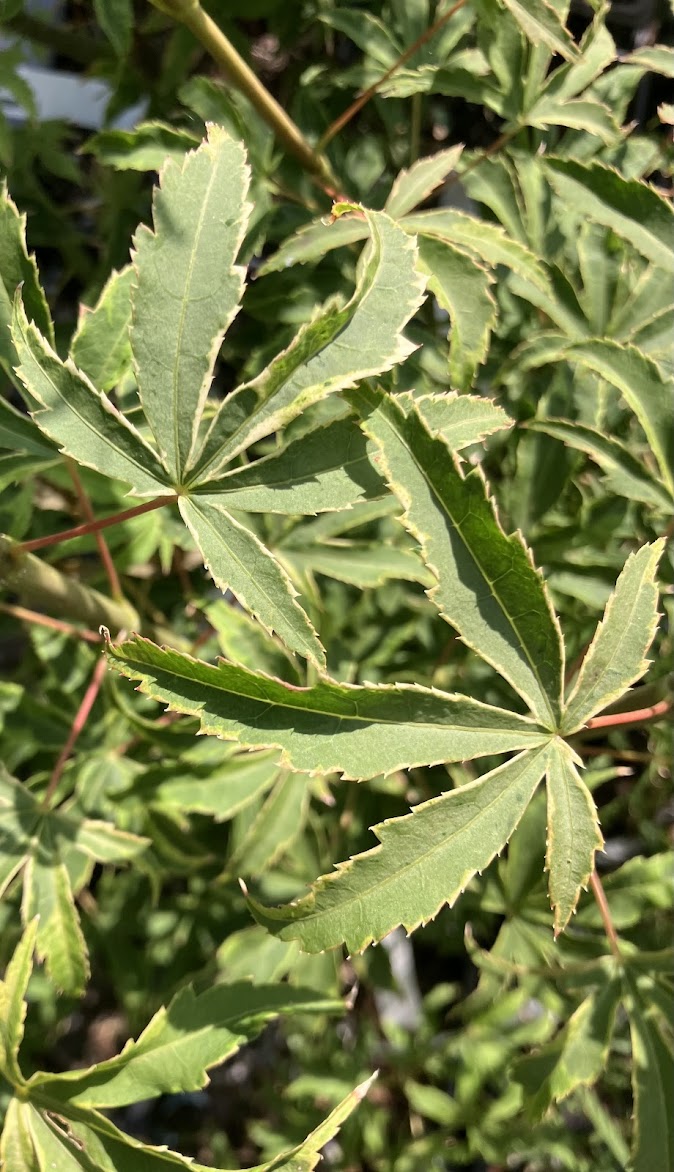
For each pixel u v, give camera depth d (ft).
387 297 0.49
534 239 0.86
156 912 1.00
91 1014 1.30
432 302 0.86
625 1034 0.97
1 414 0.59
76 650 0.84
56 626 0.75
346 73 0.86
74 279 1.16
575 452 0.82
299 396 0.48
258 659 0.81
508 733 0.51
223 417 0.50
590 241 0.82
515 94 0.73
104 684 0.75
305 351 0.48
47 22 0.92
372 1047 1.01
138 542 0.80
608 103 0.92
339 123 0.74
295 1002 0.64
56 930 0.71
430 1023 0.96
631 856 1.15
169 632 0.90
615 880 0.80
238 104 0.79
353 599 0.92
